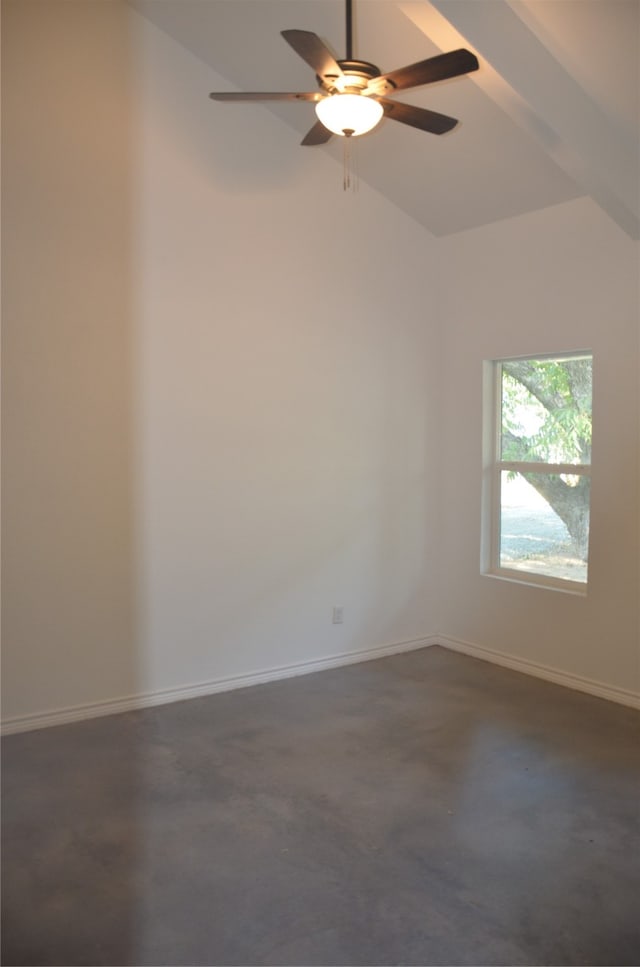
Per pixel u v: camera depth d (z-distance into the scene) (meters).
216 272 4.11
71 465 3.72
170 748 3.47
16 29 3.49
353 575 4.74
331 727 3.72
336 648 4.70
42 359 3.62
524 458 4.68
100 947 2.13
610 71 3.18
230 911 2.30
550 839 2.71
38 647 3.68
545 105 3.22
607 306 4.02
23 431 3.59
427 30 3.07
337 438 4.62
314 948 2.14
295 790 3.07
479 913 2.29
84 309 3.71
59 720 3.75
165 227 3.93
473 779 3.17
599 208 4.04
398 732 3.66
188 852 2.62
